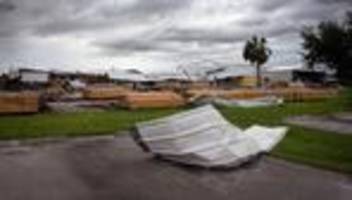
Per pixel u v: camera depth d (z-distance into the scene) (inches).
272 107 1212.5
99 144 547.5
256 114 974.4
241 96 1390.3
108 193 319.6
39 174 375.9
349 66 2623.0
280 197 316.2
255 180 363.9
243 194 322.7
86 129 677.9
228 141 433.1
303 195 322.0
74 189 328.8
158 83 2647.6
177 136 434.3
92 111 1053.8
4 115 933.2
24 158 447.5
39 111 1010.7
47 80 2298.2
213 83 2588.6
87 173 382.3
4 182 346.3
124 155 467.5
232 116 916.6
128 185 343.0
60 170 392.8
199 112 452.1
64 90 1865.2
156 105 1147.9
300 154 476.4
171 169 401.1
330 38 2662.4
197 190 331.6
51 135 615.2
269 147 480.4
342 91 1680.6
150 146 444.5
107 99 1435.8
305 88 1775.3
